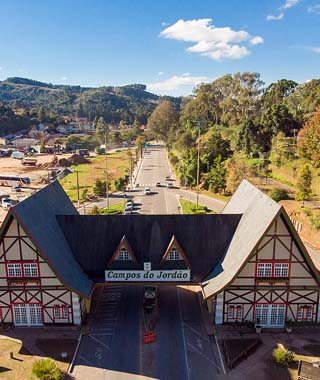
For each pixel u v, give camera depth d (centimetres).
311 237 6094
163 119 19900
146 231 3941
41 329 3644
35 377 2988
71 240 3959
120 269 3744
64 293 3600
